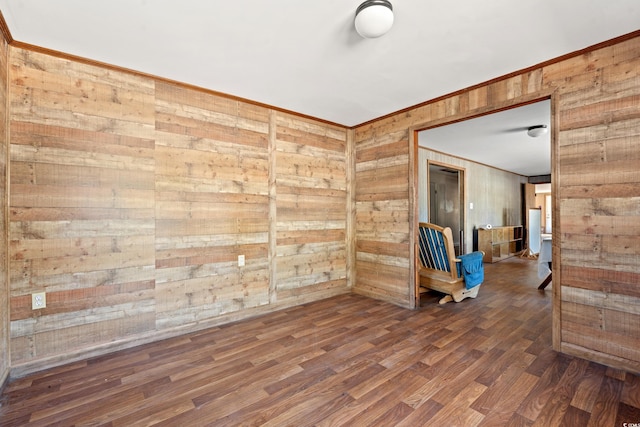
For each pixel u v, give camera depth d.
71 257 2.26
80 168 2.29
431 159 5.33
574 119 2.26
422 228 3.90
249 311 3.18
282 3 1.73
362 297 3.89
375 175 3.85
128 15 1.83
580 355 2.24
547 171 7.91
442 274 3.78
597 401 1.74
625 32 2.00
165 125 2.69
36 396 1.81
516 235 8.19
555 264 2.36
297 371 2.09
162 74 2.59
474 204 6.55
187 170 2.80
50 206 2.18
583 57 2.22
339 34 2.03
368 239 3.94
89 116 2.34
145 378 2.00
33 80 2.13
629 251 2.05
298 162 3.62
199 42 2.12
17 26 1.92
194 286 2.83
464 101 2.94
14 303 2.05
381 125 3.76
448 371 2.08
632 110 2.03
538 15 1.84
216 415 1.64
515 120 3.67
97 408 1.70
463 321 3.02
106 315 2.39
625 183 2.06
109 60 2.35
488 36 2.05
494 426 1.55
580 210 2.24
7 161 2.01
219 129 3.00
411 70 2.53
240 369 2.11
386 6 1.71
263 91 2.96
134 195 2.52
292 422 1.58
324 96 3.09
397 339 2.60
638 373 2.01
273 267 3.38
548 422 1.57
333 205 3.96
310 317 3.16
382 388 1.88
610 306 2.12
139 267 2.54
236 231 3.11
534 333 2.72
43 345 2.14
